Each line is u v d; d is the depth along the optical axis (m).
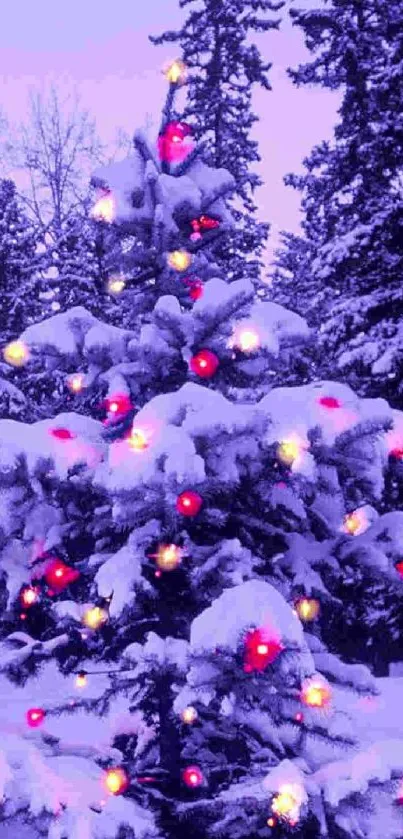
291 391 4.80
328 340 16.44
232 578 4.68
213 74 23.70
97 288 17.94
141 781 5.00
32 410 16.98
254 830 4.55
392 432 4.80
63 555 5.10
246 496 5.11
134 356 5.34
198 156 6.01
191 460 4.27
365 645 14.92
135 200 5.83
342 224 19.16
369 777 4.16
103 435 4.99
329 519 5.14
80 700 5.09
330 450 4.66
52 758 4.64
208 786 5.00
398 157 17.34
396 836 5.29
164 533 4.81
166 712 5.06
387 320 16.89
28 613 5.41
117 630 5.23
